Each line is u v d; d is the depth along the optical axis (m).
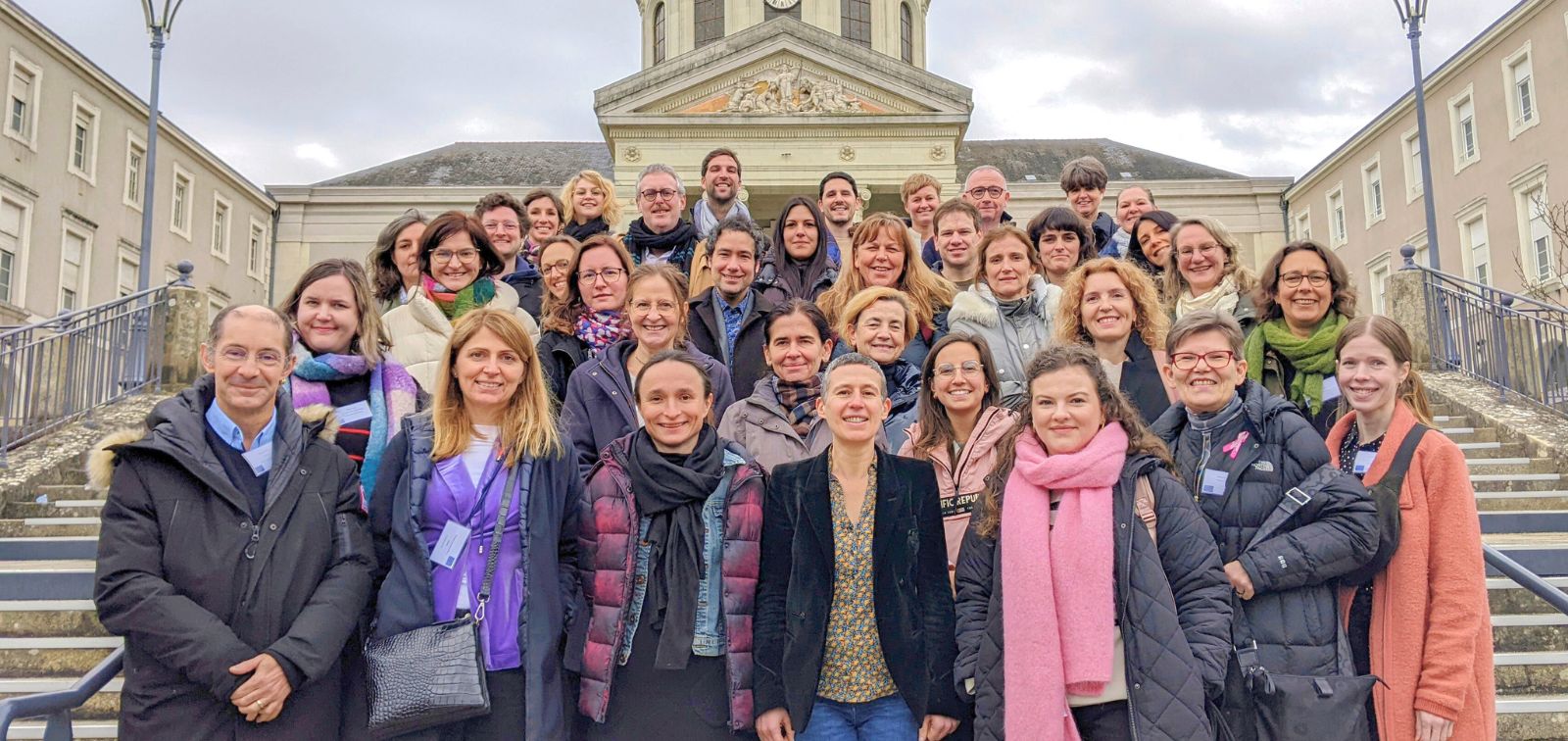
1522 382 9.49
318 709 3.08
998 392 4.04
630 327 5.06
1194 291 5.58
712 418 4.50
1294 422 3.44
